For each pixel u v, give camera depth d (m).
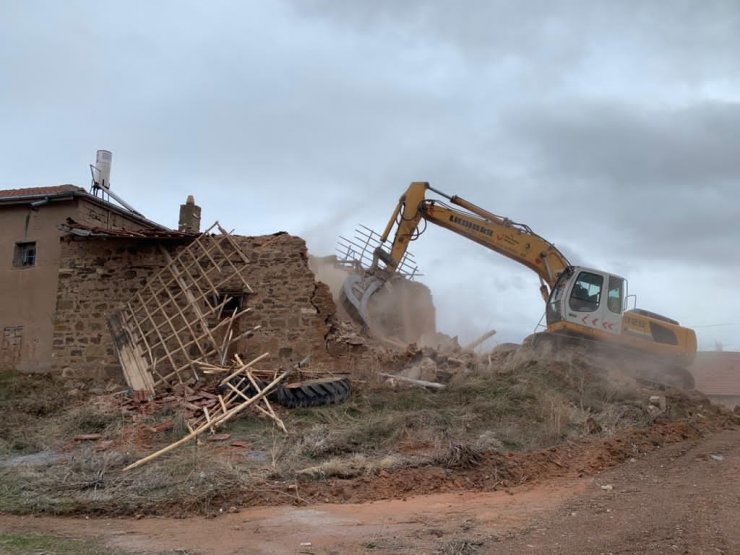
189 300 14.73
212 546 6.35
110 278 15.57
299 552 6.11
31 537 6.60
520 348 16.34
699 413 14.27
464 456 9.52
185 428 11.09
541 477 9.44
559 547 5.95
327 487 8.52
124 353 14.60
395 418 11.30
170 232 15.12
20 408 12.91
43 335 16.25
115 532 6.91
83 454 9.81
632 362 16.41
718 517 6.62
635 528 6.41
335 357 14.74
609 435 11.40
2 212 17.23
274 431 10.99
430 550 6.10
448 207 17.55
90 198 16.88
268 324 14.80
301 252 15.02
